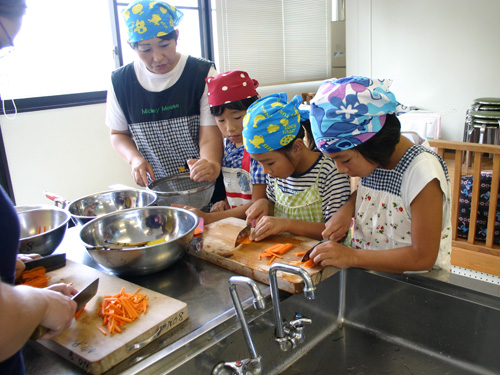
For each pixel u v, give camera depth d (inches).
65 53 126.0
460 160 83.2
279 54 177.0
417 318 42.0
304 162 54.6
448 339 40.5
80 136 131.2
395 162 44.8
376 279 43.8
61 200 60.7
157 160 74.9
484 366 38.7
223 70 163.3
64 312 27.5
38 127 122.3
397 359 41.6
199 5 154.2
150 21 60.7
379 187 47.3
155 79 68.7
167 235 51.1
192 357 32.9
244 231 50.3
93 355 30.5
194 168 60.2
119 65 136.6
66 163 129.6
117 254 40.8
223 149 71.4
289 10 174.7
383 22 158.7
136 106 70.9
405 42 155.8
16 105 118.0
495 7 135.8
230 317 36.1
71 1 123.5
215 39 160.6
